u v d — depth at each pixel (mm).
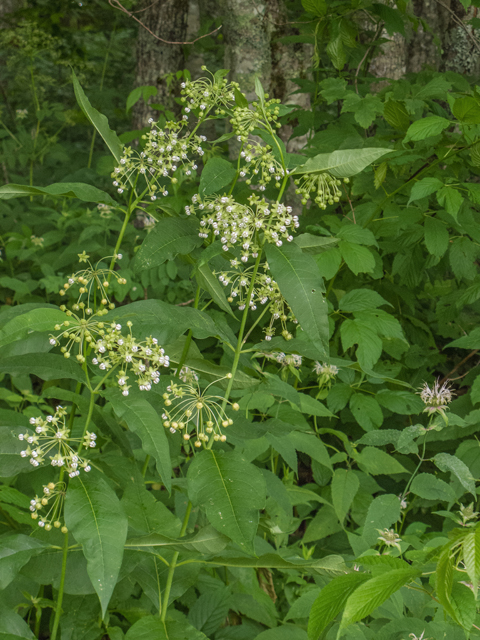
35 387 4023
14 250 4703
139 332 1462
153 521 1757
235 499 1318
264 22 3789
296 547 2580
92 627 1755
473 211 3201
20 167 7023
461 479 2117
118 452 2000
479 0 3852
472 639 1624
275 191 3227
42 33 6621
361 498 2639
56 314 1284
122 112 7586
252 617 2080
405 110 2717
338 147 3016
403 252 3096
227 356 2352
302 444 2445
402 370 3295
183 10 5945
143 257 1576
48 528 1364
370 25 4391
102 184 5867
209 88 1722
